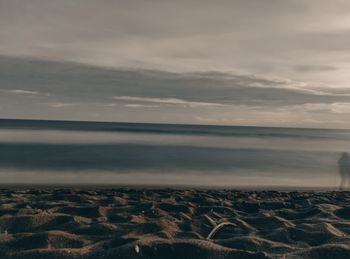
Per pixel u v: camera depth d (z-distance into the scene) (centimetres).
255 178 1955
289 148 4912
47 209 755
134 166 2269
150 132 10225
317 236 567
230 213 782
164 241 486
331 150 4634
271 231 609
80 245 509
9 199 880
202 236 580
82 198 914
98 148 3575
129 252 458
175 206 808
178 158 2875
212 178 1900
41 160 2394
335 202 980
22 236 514
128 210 769
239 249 504
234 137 8569
